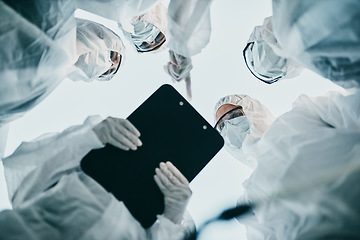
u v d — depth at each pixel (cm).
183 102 104
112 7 97
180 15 88
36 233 65
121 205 76
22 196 82
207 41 97
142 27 155
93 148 91
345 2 61
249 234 105
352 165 74
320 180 77
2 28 72
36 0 76
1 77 76
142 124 101
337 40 68
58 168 87
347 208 70
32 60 83
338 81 83
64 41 94
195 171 96
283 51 89
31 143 91
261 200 89
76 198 72
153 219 87
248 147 109
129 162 94
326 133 84
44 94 100
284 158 88
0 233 63
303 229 75
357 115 82
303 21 70
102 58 135
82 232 67
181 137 100
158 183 89
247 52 135
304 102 107
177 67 119
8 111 91
